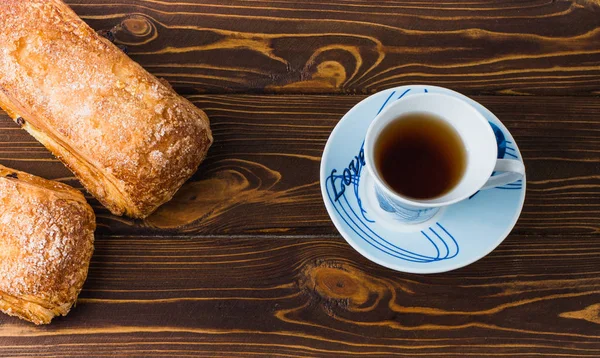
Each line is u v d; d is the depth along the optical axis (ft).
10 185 2.25
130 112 2.22
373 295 2.35
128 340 2.31
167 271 2.34
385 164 2.14
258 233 2.37
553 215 2.39
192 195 2.38
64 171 2.39
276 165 2.40
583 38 2.49
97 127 2.21
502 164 2.11
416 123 2.13
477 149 2.10
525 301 2.35
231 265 2.35
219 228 2.37
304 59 2.46
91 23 2.46
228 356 2.31
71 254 2.25
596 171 2.41
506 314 2.34
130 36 2.45
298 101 2.44
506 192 2.24
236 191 2.39
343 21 2.49
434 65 2.47
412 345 2.32
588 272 2.36
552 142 2.43
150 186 2.25
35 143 2.39
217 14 2.47
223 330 2.32
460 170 2.11
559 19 2.51
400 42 2.48
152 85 2.26
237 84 2.44
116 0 2.47
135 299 2.33
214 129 2.42
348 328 2.33
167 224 2.36
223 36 2.47
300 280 2.35
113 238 2.35
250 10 2.48
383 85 2.46
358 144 2.27
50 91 2.22
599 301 2.35
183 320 2.32
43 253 2.22
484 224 2.23
